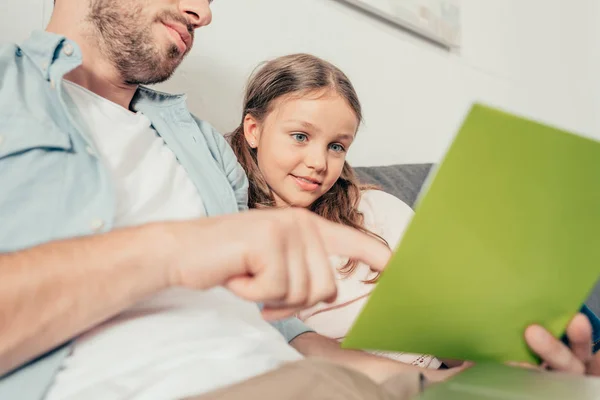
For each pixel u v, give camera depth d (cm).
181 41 91
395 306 43
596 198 46
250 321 68
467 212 41
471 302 46
